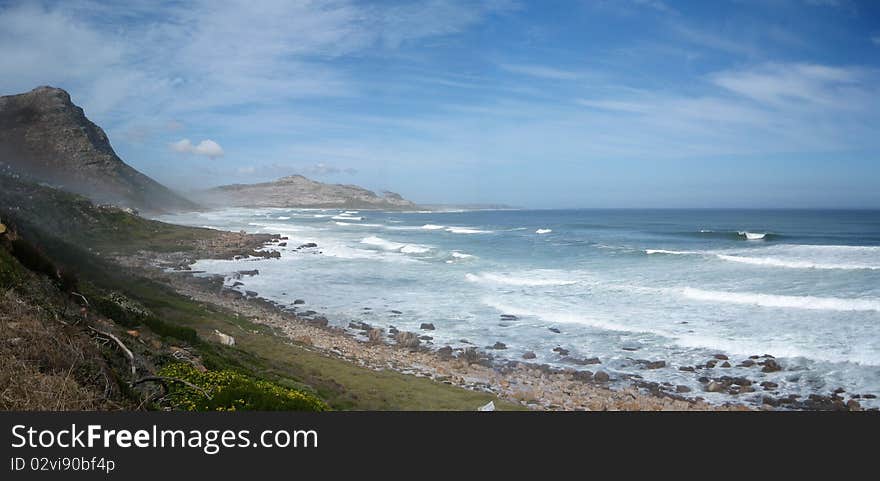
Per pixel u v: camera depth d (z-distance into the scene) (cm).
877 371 2341
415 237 9769
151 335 1619
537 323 3362
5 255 1176
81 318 1185
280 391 1166
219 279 4784
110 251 5781
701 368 2508
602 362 2638
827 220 15112
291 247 7631
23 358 700
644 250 6500
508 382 2355
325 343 2872
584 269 5288
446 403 1912
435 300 4066
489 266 5681
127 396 816
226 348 2077
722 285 4112
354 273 5306
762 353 2639
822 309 3309
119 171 16738
